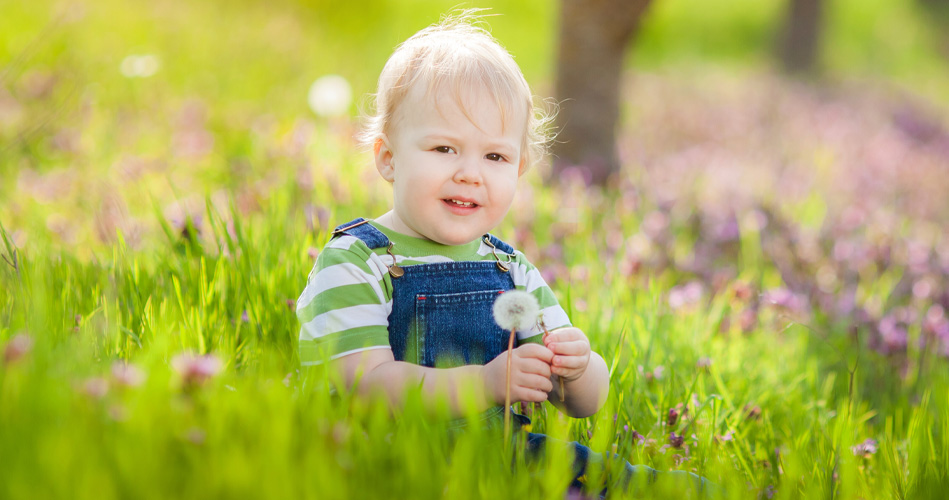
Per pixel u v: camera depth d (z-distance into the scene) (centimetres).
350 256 209
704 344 339
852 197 800
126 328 224
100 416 139
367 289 205
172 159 561
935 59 2480
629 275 403
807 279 498
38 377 147
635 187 647
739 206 647
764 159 971
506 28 1772
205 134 633
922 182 936
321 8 1512
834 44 2392
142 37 952
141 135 624
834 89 1792
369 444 161
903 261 552
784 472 224
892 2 2789
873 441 264
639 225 540
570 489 187
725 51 2262
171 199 456
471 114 208
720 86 1664
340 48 1282
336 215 404
